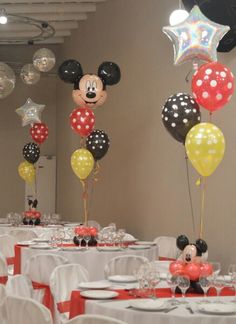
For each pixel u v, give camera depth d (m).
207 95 4.93
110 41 11.04
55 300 4.44
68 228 8.43
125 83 10.34
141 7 9.80
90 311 3.55
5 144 14.68
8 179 14.66
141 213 9.58
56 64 14.57
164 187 8.86
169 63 8.87
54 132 14.84
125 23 10.41
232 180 7.14
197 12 5.85
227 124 7.27
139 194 9.67
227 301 3.69
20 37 13.36
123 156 10.30
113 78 8.68
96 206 11.44
